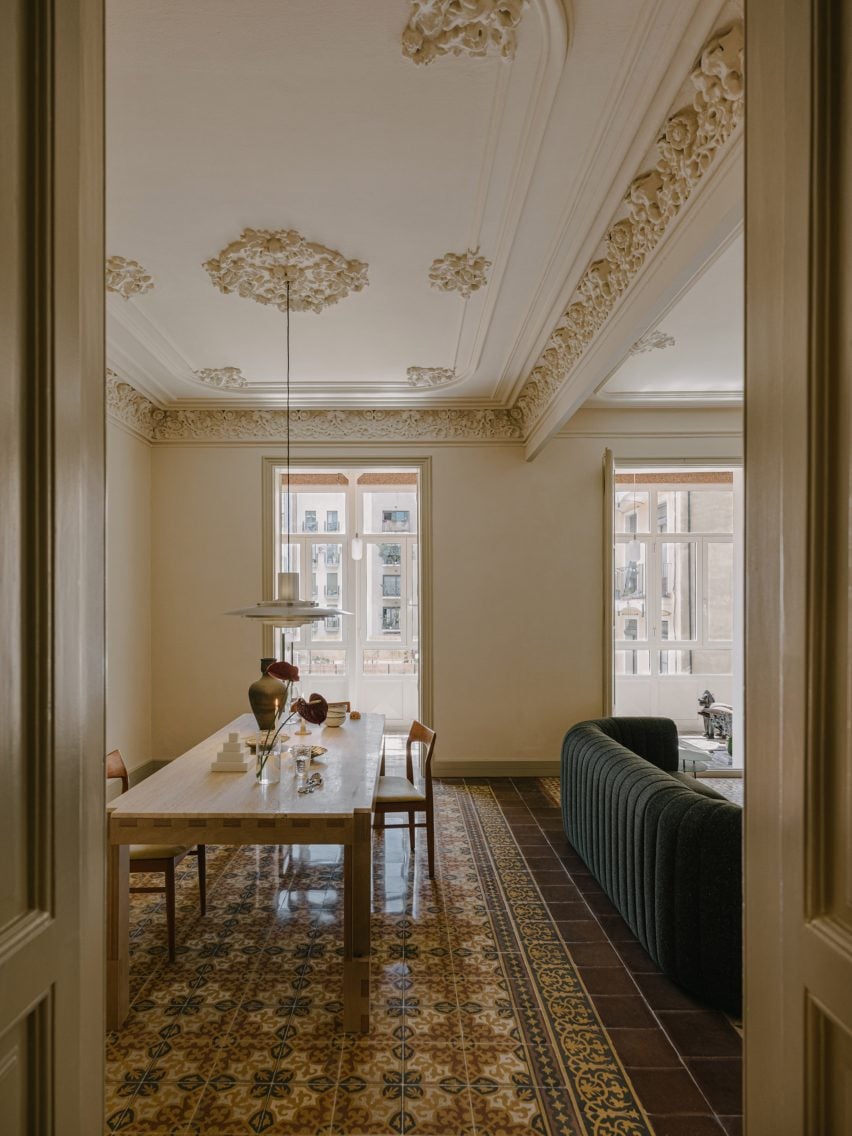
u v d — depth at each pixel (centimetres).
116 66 214
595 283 340
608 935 326
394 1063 233
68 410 94
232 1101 215
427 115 238
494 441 619
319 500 888
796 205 91
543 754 613
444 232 317
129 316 414
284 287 368
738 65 190
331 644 866
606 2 187
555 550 618
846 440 83
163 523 610
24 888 86
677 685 872
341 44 206
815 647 87
